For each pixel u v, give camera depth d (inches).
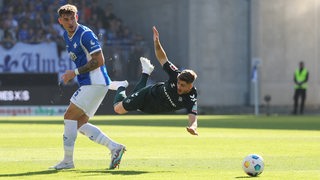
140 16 2918.3
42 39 2615.7
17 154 971.9
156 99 805.9
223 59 2775.6
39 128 1608.0
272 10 2866.6
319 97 2965.1
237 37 2800.2
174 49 2792.8
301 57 2930.6
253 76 2608.3
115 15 2989.7
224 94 2778.1
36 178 689.6
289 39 2901.1
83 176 706.8
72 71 775.1
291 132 1519.4
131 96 824.3
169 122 1935.3
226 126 1753.2
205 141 1233.4
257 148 1088.8
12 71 2513.5
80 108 782.5
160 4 2844.5
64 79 780.0
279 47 2883.9
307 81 2871.6
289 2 2893.7
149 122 1930.4
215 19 2755.9
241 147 1107.9
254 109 2792.8
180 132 1482.5
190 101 781.9
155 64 2743.6
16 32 2613.2
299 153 1003.9
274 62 2876.5
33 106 2475.4
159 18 2847.0
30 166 808.9
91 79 782.5
